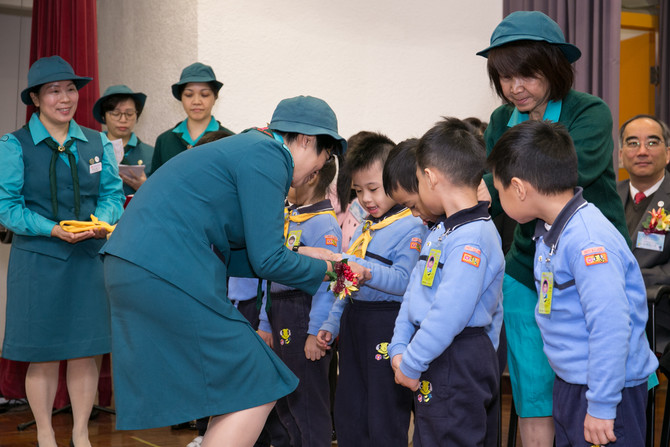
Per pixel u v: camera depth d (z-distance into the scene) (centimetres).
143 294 168
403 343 187
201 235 172
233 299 293
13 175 278
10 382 383
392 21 433
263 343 181
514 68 204
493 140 235
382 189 230
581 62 412
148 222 171
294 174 194
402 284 219
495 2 455
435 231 187
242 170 174
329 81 421
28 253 285
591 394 157
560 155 170
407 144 208
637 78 525
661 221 344
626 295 161
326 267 191
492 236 179
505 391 396
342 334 234
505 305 217
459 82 449
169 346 170
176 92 377
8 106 525
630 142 361
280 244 176
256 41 404
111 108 398
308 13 415
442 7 443
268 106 408
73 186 290
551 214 172
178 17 411
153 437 326
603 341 155
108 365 386
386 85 434
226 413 174
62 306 287
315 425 247
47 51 396
